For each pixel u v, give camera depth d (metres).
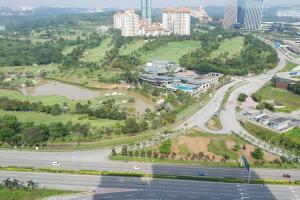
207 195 185.88
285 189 193.12
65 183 195.50
